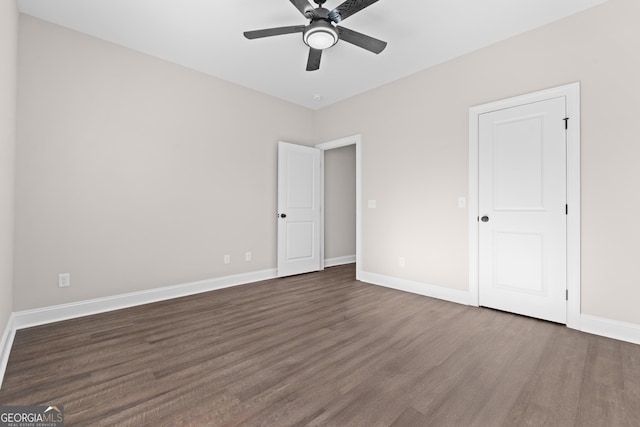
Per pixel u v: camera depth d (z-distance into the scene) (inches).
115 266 112.4
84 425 50.7
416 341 84.2
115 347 80.3
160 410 54.7
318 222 183.8
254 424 51.1
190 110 132.9
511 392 60.4
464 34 106.6
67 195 102.3
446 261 124.8
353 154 218.8
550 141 98.8
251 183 155.5
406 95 139.3
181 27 103.3
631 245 84.7
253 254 156.3
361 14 96.0
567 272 95.3
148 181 120.6
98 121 108.7
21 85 94.0
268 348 79.8
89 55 107.0
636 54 84.0
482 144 114.7
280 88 154.3
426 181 131.7
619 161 86.5
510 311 107.7
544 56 100.3
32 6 91.8
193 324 97.0
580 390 61.1
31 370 68.4
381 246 149.3
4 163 73.9
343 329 92.7
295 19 99.5
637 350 78.7
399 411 54.6
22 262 94.0
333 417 53.0
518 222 105.8
